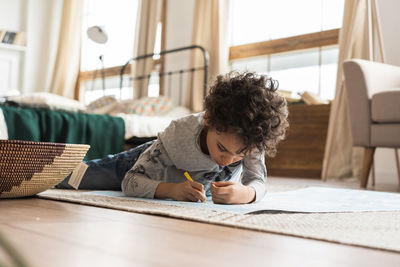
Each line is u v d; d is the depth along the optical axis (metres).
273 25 3.73
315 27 3.46
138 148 1.42
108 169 1.40
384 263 0.47
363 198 1.39
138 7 4.36
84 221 0.69
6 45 4.89
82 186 1.44
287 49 3.56
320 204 1.15
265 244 0.55
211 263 0.43
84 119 2.33
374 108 2.25
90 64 5.20
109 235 0.57
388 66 2.51
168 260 0.43
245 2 3.94
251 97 0.88
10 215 0.74
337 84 2.92
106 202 0.97
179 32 4.25
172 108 3.53
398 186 2.54
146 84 4.21
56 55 5.12
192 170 1.17
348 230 0.69
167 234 0.60
